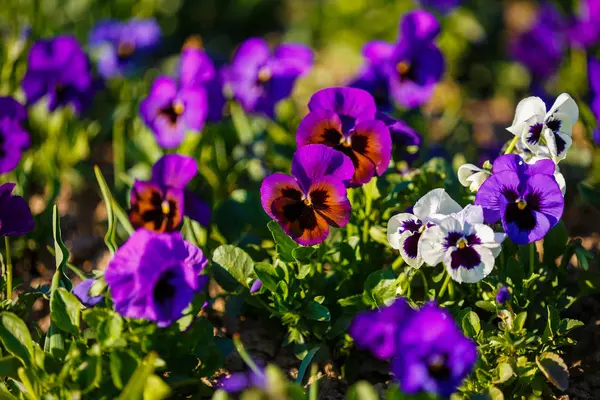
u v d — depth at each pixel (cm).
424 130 139
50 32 157
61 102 135
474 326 109
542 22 161
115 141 138
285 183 109
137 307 105
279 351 117
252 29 212
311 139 112
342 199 108
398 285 110
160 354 107
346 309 114
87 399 107
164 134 130
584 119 134
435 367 102
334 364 116
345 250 115
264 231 122
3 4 153
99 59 147
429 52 137
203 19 208
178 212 115
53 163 134
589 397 113
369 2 190
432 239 106
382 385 113
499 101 173
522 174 107
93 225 133
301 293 112
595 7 151
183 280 105
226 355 111
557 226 116
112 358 104
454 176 120
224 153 134
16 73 141
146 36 148
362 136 111
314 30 200
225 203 123
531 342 109
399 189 116
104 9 172
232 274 111
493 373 108
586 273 115
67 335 109
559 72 159
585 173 134
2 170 123
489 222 107
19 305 113
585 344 117
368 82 136
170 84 130
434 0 165
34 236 127
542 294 116
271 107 136
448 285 113
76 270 115
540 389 110
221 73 136
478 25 175
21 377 105
